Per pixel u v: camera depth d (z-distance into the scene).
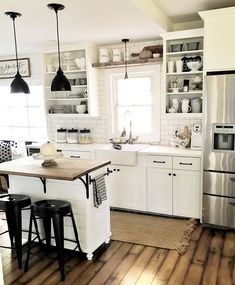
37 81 5.32
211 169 3.41
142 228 3.56
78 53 4.66
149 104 4.49
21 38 3.98
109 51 4.55
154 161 3.85
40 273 2.69
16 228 2.77
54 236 2.85
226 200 3.38
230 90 3.18
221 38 3.23
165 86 3.94
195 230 3.49
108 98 4.68
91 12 2.90
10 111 5.76
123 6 2.74
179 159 3.70
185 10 3.46
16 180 3.19
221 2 3.18
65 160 3.23
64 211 2.62
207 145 3.39
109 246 3.14
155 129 4.45
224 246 3.08
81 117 4.93
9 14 2.88
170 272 2.62
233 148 3.27
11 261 2.91
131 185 4.04
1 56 5.48
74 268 2.74
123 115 4.70
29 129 5.67
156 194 3.91
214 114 3.30
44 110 5.18
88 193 2.80
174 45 3.94
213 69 3.31
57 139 4.96
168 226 3.59
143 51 4.18
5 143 5.45
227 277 2.53
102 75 4.67
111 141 4.59
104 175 3.10
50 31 3.64
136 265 2.76
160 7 3.35
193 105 3.89
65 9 2.78
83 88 4.74
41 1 2.54
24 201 2.82
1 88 5.73
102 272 2.66
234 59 3.21
